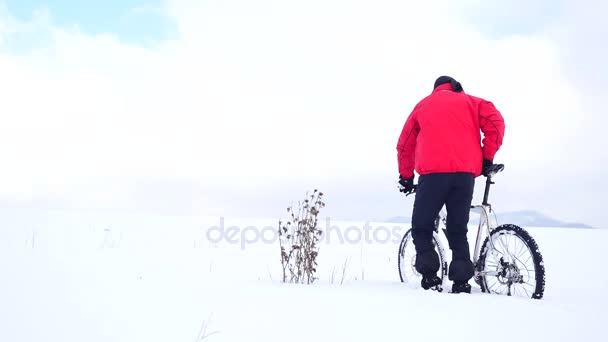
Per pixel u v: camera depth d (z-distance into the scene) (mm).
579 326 2609
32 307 2613
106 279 3613
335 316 2648
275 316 2604
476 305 3062
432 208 4258
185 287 3438
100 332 2221
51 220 12586
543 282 3660
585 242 10820
